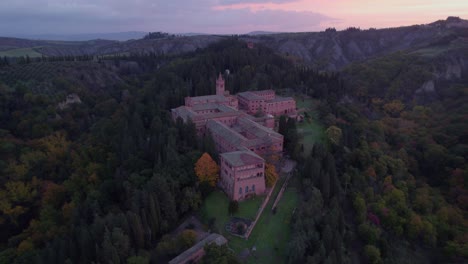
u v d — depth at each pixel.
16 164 165.25
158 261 97.00
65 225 121.19
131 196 116.81
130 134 155.00
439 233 127.00
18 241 123.31
